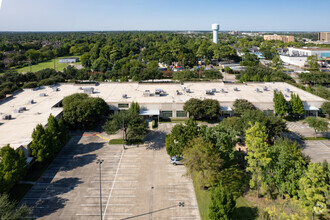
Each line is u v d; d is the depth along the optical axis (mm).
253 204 49000
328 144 75125
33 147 59719
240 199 50688
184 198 51750
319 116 98812
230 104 97312
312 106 97562
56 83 130250
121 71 170500
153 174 60312
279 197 50250
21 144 61625
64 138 71688
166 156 69000
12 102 98562
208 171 51094
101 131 85875
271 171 48375
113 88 120688
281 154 47188
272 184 48500
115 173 60719
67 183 56750
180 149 61031
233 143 61031
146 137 81438
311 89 125250
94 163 65312
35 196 52219
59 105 100000
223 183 56000
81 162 65875
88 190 54312
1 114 84750
